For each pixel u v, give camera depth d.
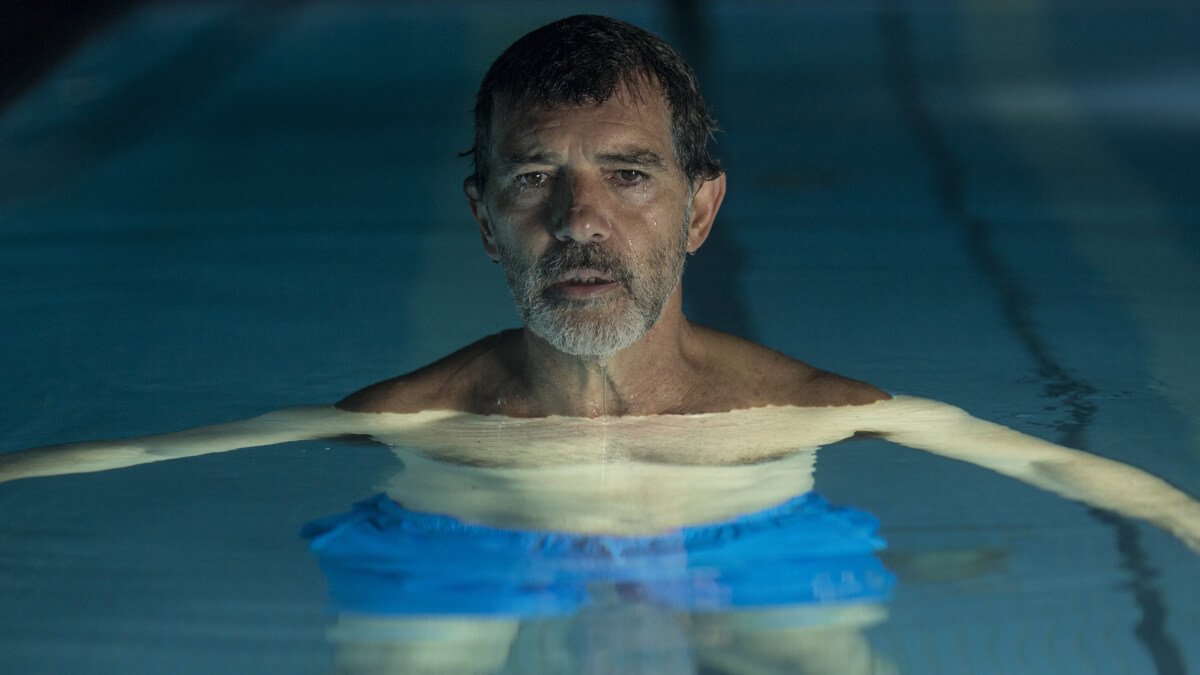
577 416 1.88
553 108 1.68
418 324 2.78
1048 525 1.63
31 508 1.72
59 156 4.59
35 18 6.41
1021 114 5.17
